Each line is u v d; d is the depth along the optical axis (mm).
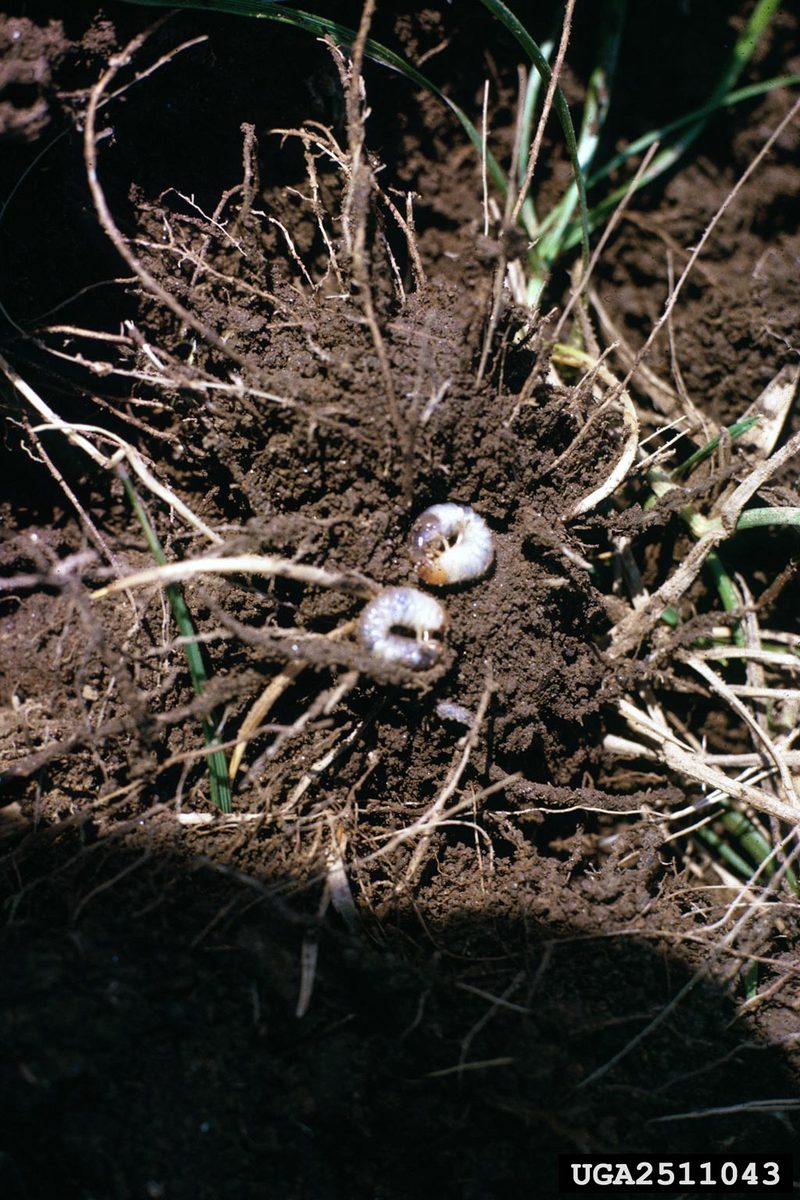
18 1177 400
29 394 458
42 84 445
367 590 446
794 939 467
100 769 448
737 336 513
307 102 485
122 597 459
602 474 474
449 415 448
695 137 523
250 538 444
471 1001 431
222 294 472
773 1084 442
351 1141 418
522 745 457
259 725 452
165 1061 413
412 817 456
